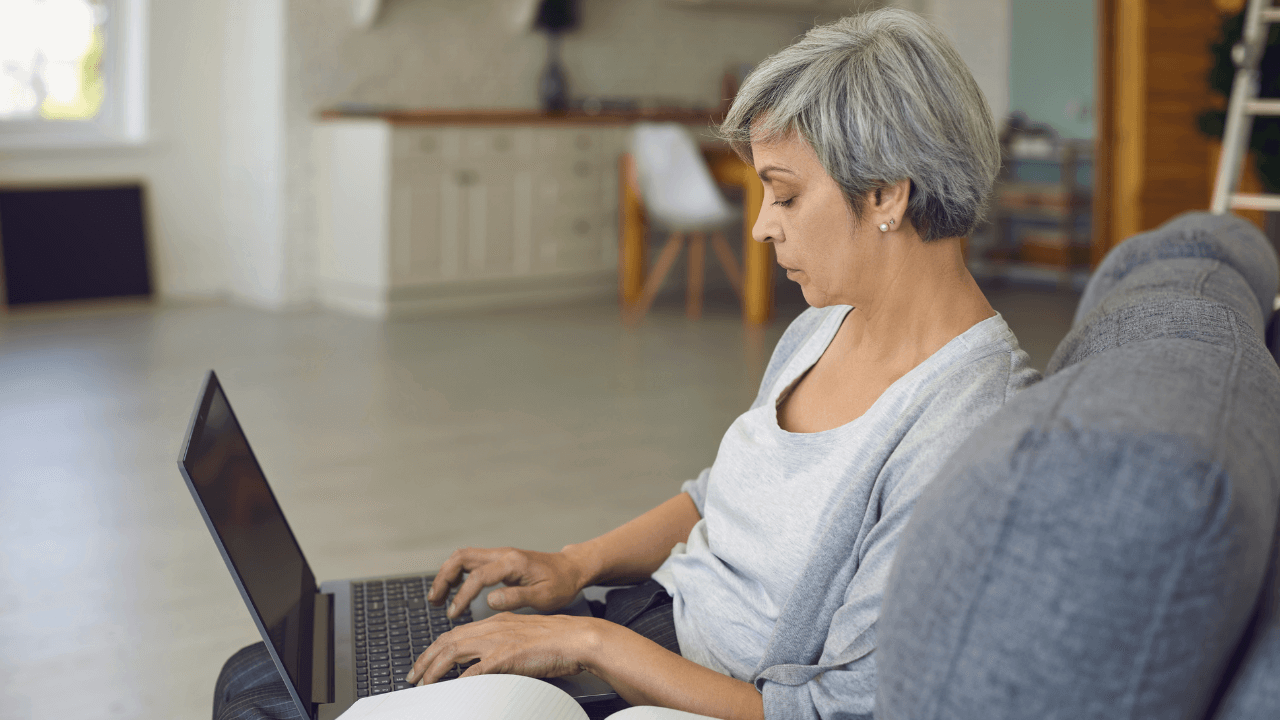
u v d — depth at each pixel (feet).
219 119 19.99
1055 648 1.46
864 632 2.47
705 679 2.76
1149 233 4.43
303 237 19.22
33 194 18.24
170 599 7.57
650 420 12.28
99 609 7.37
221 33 19.71
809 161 2.63
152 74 19.17
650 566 3.73
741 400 13.25
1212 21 18.04
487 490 9.86
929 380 2.70
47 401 12.53
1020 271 23.15
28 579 7.80
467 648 2.91
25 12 18.37
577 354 15.69
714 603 3.14
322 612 3.52
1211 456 1.42
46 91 18.79
